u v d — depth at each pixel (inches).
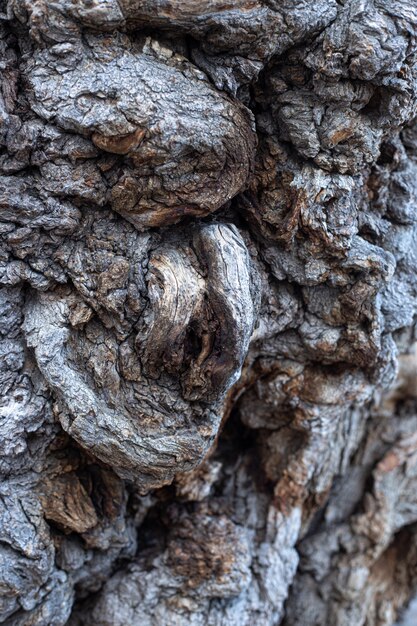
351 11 45.3
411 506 59.6
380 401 57.8
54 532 49.9
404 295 50.8
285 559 55.8
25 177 45.7
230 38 45.2
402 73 46.0
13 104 45.2
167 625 52.7
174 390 47.4
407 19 45.3
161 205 46.0
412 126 49.7
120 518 51.4
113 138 44.6
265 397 52.6
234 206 48.4
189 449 47.4
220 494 55.8
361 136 46.9
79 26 44.3
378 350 49.8
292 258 48.9
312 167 47.4
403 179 50.4
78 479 49.8
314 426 52.4
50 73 44.8
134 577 53.1
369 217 49.9
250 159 46.6
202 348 46.6
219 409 48.1
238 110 45.9
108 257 46.4
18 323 47.3
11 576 47.9
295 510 55.9
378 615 60.5
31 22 44.2
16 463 48.0
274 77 46.8
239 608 54.1
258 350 51.1
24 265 46.4
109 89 44.4
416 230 51.1
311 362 51.4
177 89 45.0
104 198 46.1
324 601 59.1
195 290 46.0
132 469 47.6
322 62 45.7
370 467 59.5
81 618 53.4
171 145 44.8
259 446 55.8
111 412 47.0
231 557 53.0
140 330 46.7
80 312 46.9
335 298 49.5
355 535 58.8
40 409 47.5
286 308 49.9
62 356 46.8
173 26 44.8
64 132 45.1
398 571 62.1
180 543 53.3
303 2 45.0
